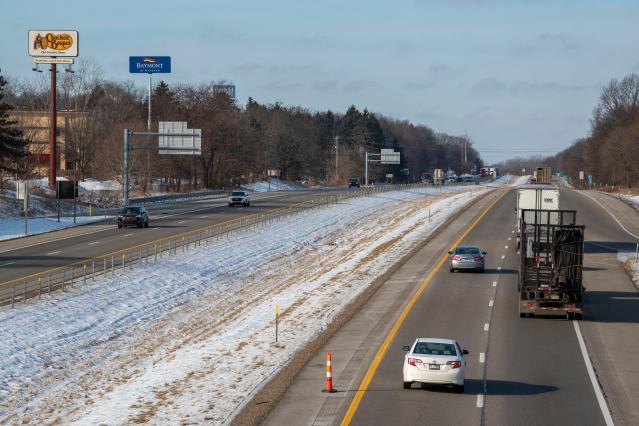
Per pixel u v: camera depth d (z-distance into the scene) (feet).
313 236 350.84
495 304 178.60
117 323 176.14
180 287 219.00
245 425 91.71
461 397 103.71
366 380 112.57
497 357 128.06
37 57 458.09
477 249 232.12
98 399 114.73
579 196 542.16
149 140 542.98
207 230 337.11
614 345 139.13
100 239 300.81
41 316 171.63
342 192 638.53
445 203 498.28
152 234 319.27
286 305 189.67
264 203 498.69
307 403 100.94
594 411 98.12
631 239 323.78
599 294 196.65
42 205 400.67
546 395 105.40
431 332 148.05
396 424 91.15
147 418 98.99
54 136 454.40
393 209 478.18
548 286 159.74
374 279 222.48
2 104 412.98
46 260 245.65
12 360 140.67
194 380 119.75
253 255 285.23
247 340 150.30
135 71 584.40
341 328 153.99
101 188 578.66
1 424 105.50
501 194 577.43
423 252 280.10
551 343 139.33
